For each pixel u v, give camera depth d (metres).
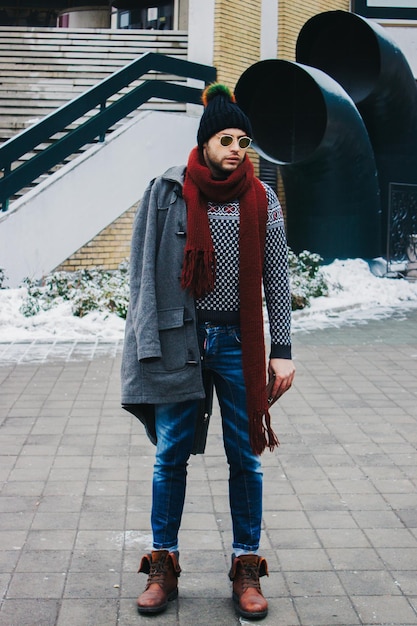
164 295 3.18
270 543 3.90
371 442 5.51
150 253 3.20
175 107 13.91
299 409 6.32
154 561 3.31
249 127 3.20
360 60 13.37
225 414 3.31
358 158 12.56
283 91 12.95
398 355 8.41
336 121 11.89
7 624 3.12
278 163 12.64
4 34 15.09
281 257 3.31
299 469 4.96
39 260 11.19
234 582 3.30
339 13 13.06
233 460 3.32
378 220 13.44
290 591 3.43
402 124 13.66
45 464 4.98
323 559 3.73
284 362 3.30
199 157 3.26
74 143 11.55
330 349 8.68
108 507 4.31
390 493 4.57
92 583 3.47
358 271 12.76
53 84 14.47
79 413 6.10
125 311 9.52
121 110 12.10
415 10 16.50
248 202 3.18
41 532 3.98
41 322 9.16
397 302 11.95
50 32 15.16
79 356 8.09
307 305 10.74
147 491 4.55
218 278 3.19
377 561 3.72
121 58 14.87
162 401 3.17
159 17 17.20
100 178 11.86
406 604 3.32
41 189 11.22
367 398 6.68
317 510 4.32
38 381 7.08
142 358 3.12
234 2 14.11
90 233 11.77
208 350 3.22
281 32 14.98
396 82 13.13
